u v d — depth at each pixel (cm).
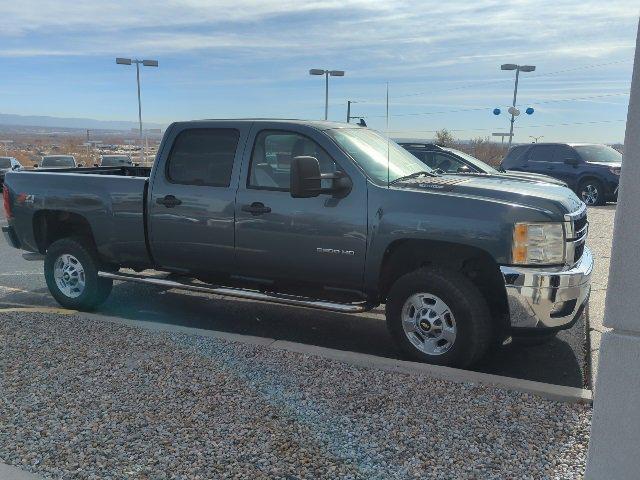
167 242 604
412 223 485
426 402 403
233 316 681
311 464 329
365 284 518
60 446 350
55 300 736
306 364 471
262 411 390
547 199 467
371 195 507
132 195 616
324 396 412
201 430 366
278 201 542
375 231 501
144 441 355
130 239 625
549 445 348
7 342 526
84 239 673
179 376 448
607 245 1039
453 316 476
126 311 696
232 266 579
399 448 344
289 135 553
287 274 554
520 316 459
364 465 328
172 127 607
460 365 480
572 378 488
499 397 411
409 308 500
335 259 522
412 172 575
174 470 325
